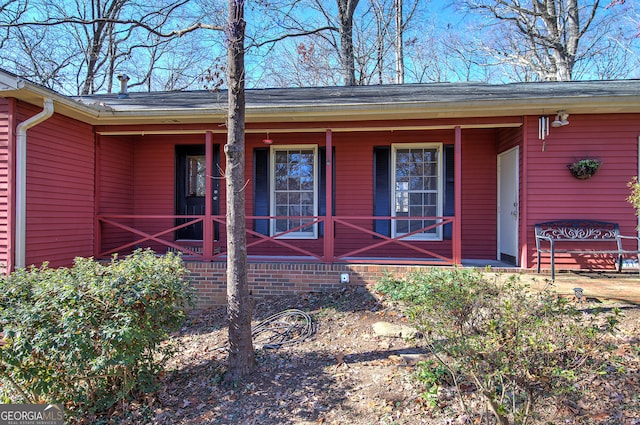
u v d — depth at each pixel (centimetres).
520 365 226
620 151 580
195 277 605
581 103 536
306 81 1714
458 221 586
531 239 588
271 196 755
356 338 426
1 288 312
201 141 771
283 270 596
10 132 495
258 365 376
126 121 624
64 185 580
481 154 715
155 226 775
